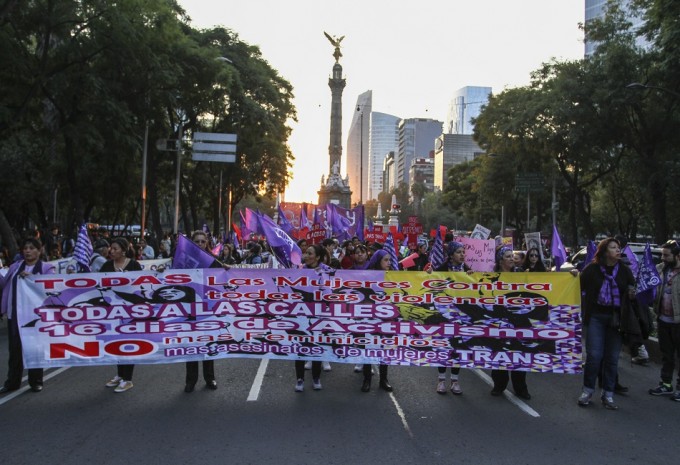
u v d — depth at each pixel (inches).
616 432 225.6
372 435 216.5
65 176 1231.5
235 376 305.0
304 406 252.1
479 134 1918.1
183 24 1263.5
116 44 696.4
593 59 1080.8
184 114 1221.7
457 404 260.7
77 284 265.0
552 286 267.7
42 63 653.3
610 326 258.4
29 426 221.8
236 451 198.1
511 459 195.9
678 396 272.2
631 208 1877.5
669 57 819.4
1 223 639.8
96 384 284.7
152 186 1179.9
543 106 1146.7
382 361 272.7
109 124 720.3
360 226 785.6
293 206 1213.1
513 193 1850.4
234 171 1603.1
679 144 1037.2
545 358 267.3
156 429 219.5
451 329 271.0
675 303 277.0
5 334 415.8
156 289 268.7
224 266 283.9
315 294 272.8
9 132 753.6
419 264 537.0
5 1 538.0
